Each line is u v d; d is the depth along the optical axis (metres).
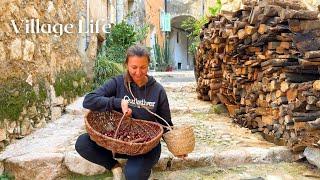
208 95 6.43
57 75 5.43
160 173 3.39
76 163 3.34
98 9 8.80
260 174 3.36
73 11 6.53
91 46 7.94
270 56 3.74
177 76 11.21
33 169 3.31
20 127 4.05
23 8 4.21
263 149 3.69
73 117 5.33
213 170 3.46
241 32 4.20
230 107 5.38
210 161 3.53
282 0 3.80
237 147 3.82
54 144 3.78
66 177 3.35
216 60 5.63
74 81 6.38
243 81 4.57
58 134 4.23
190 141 2.60
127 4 13.45
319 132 3.33
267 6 3.61
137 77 2.60
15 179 3.29
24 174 3.30
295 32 3.34
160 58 20.72
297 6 3.73
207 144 3.97
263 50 3.97
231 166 3.57
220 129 4.67
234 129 4.67
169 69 20.97
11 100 3.84
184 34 27.88
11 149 3.62
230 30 4.62
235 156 3.58
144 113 2.66
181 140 2.57
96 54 8.41
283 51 3.65
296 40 3.31
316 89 3.15
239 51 4.44
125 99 2.63
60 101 5.45
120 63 9.28
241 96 4.79
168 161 3.44
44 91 4.80
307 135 3.42
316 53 3.12
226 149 3.75
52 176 3.33
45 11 4.95
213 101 5.95
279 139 3.87
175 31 26.45
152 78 2.72
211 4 9.70
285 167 3.51
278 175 3.30
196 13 23.16
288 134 3.70
